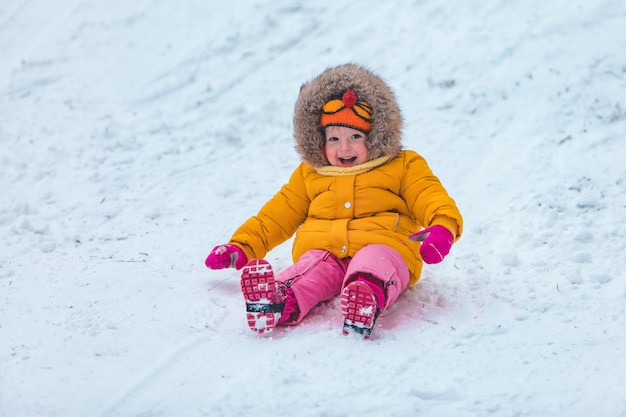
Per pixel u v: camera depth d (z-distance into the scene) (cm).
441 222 601
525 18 1313
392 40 1342
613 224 746
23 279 687
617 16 1250
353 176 660
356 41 1358
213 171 984
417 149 1004
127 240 789
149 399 491
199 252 755
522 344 555
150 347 559
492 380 505
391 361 527
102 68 1358
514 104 1077
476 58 1224
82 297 646
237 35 1430
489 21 1331
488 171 920
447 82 1173
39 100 1237
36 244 773
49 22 1595
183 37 1455
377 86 657
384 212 654
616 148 913
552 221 762
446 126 1055
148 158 1023
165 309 626
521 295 636
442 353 543
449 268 702
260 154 1039
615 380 497
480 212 817
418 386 494
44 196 906
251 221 674
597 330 572
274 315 569
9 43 1528
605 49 1155
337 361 529
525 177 881
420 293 650
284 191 693
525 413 466
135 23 1534
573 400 478
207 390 500
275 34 1422
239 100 1202
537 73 1138
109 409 479
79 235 800
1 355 543
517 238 744
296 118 671
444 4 1424
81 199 898
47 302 636
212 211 867
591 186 830
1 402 482
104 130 1105
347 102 647
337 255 640
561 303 618
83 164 999
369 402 480
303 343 556
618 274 657
